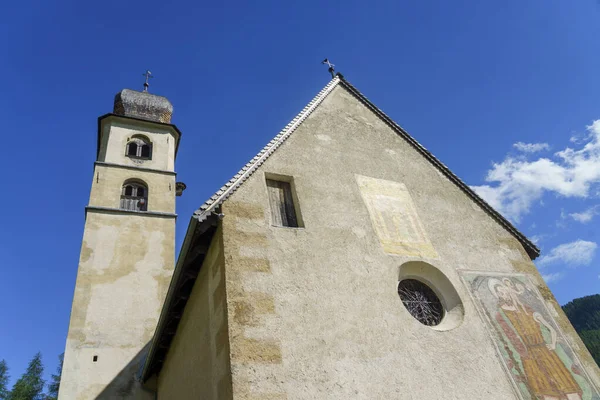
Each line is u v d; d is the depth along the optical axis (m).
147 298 17.58
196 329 9.35
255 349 7.14
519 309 10.28
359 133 12.95
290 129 11.71
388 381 7.67
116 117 24.66
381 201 11.09
